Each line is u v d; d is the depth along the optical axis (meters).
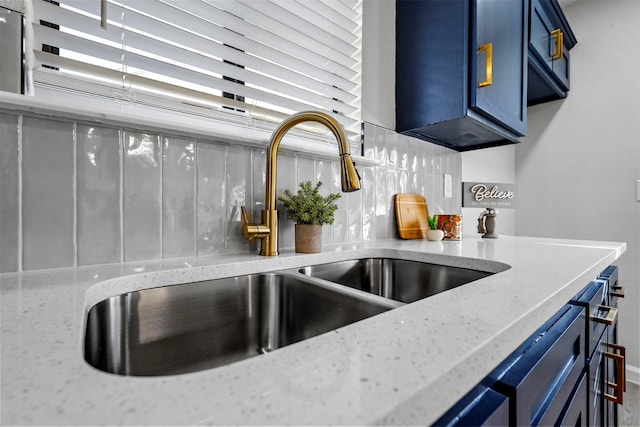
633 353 1.83
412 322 0.34
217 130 0.73
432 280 0.91
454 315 0.36
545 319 0.43
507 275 0.59
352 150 1.21
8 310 0.38
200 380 0.22
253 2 0.94
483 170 2.03
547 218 2.18
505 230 2.25
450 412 0.32
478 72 1.17
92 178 0.63
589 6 2.01
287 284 0.72
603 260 0.81
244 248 0.85
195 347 0.63
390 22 1.38
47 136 0.58
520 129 1.45
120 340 0.53
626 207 1.88
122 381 0.22
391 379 0.23
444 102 1.21
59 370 0.23
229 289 0.69
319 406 0.19
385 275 1.02
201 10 0.84
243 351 0.70
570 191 2.09
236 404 0.19
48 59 0.63
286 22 1.04
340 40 1.17
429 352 0.27
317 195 0.88
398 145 1.38
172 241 0.73
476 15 1.15
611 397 0.91
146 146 0.70
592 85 2.00
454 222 1.27
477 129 1.33
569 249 0.99
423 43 1.28
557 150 2.15
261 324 0.73
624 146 1.88
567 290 0.52
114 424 0.17
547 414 0.44
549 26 1.73
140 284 0.57
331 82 1.17
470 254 0.88
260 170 0.89
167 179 0.72
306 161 1.01
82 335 0.32
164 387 0.21
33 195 0.57
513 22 1.38
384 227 1.29
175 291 0.62
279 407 0.19
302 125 1.08
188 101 0.85
